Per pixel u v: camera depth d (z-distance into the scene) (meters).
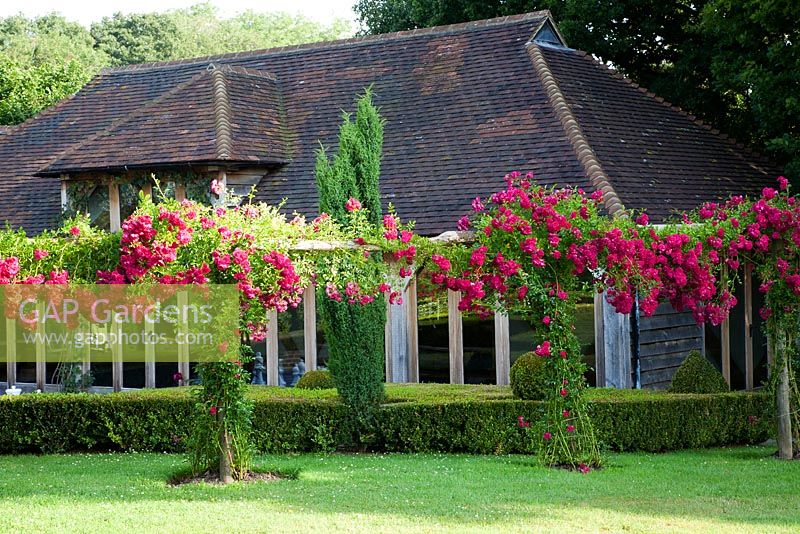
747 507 9.64
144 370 20.77
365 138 13.61
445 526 8.80
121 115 25.81
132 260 10.16
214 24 87.12
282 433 13.72
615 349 17.31
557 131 20.47
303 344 19.47
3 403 14.34
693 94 27.56
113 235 10.70
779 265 12.55
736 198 13.30
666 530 8.70
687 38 28.61
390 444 13.67
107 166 21.55
